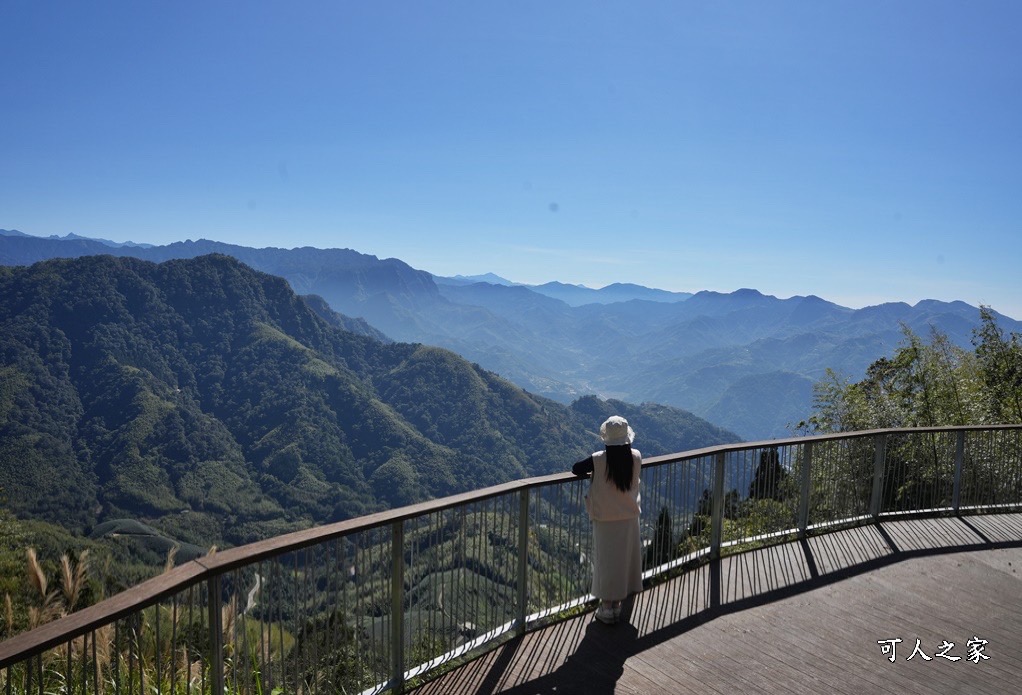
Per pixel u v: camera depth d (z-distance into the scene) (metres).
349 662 3.37
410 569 3.76
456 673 3.82
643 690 3.68
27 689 2.09
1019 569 5.88
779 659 4.09
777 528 6.57
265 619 3.04
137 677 3.56
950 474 7.90
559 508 4.70
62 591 4.73
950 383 17.56
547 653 4.09
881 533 6.88
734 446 6.04
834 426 20.45
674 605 4.89
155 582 2.54
